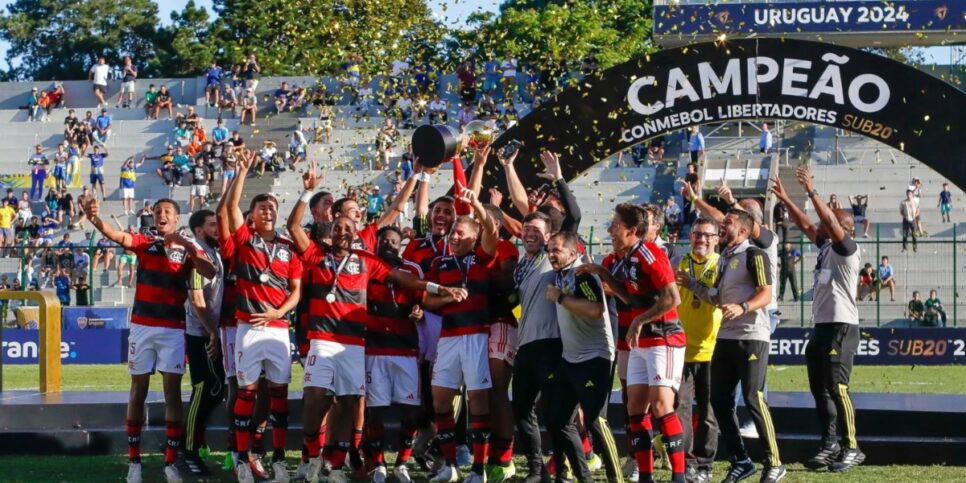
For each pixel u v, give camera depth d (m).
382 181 31.30
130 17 58.12
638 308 8.19
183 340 9.32
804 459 10.08
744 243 9.02
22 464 10.06
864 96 11.51
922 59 34.94
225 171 33.59
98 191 36.53
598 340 8.30
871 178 32.34
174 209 9.34
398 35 17.19
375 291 9.15
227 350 9.48
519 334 8.77
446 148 10.10
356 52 17.33
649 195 31.70
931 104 11.39
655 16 31.16
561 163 11.95
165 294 9.20
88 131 38.09
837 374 9.65
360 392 8.92
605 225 30.30
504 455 9.08
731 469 9.02
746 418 10.48
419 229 10.21
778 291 23.55
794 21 32.22
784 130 34.34
